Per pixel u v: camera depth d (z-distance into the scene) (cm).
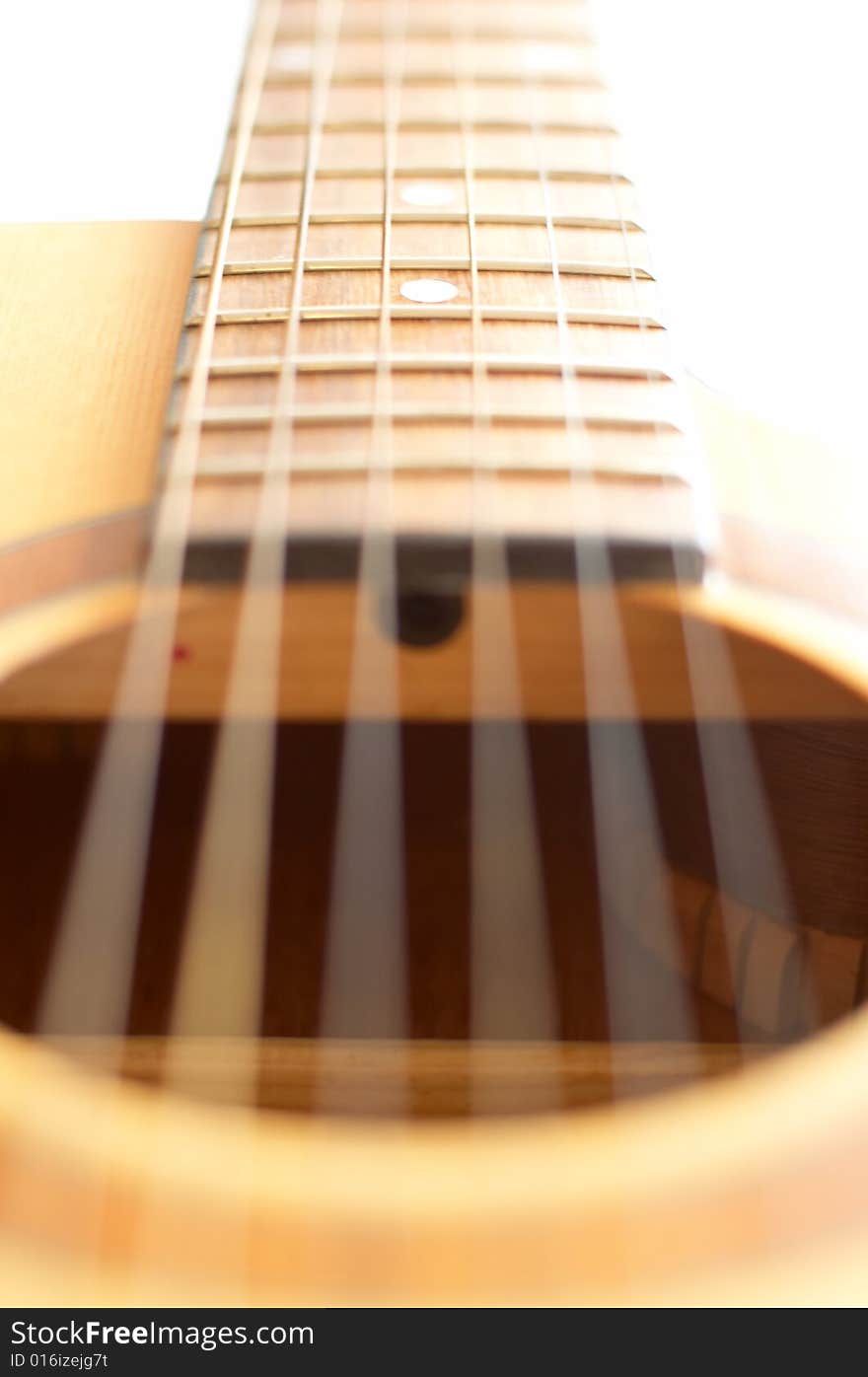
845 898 22
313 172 29
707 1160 16
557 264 27
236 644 22
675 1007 23
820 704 22
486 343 25
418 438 23
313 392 24
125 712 22
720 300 44
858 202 48
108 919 23
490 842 24
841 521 24
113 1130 16
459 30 34
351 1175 16
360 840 24
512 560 22
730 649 22
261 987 23
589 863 24
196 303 26
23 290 29
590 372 25
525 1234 15
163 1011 22
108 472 24
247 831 23
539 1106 21
